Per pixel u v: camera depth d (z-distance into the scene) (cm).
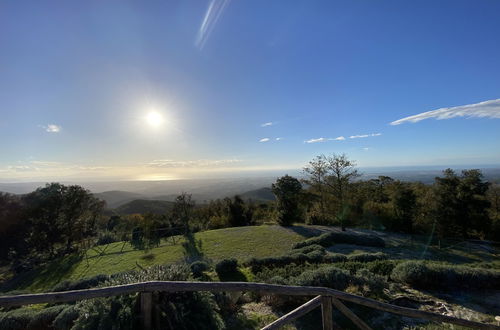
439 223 2106
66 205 3512
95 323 411
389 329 569
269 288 302
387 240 1989
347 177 2400
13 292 1241
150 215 3572
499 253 1619
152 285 294
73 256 2506
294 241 2052
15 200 3972
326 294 318
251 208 3722
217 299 662
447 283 764
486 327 404
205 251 1983
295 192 2850
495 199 2659
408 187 2508
